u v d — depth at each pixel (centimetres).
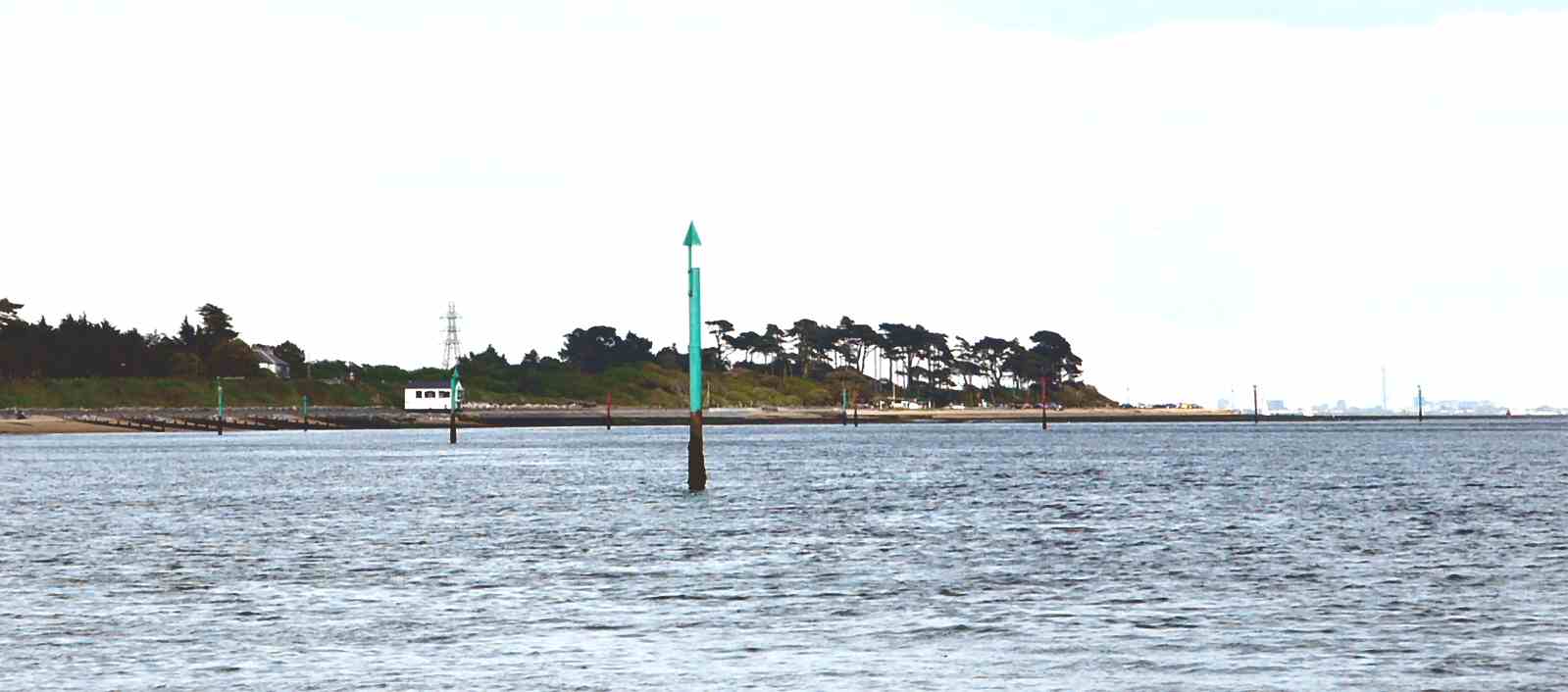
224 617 9700
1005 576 11819
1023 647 8494
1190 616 9650
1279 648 8412
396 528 16750
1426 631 8950
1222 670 7744
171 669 7850
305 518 18575
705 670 7806
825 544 14650
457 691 7325
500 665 7981
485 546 14500
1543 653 8188
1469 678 7500
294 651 8406
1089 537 15412
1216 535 15612
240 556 13650
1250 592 10806
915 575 11900
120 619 9569
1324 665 7888
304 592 10938
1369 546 14300
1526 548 14038
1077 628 9150
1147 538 15300
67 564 12988
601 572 12138
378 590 11044
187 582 11556
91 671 7800
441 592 10912
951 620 9475
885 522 17412
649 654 8294
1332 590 10894
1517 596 10512
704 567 12562
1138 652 8312
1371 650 8319
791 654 8288
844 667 7881
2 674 7725
